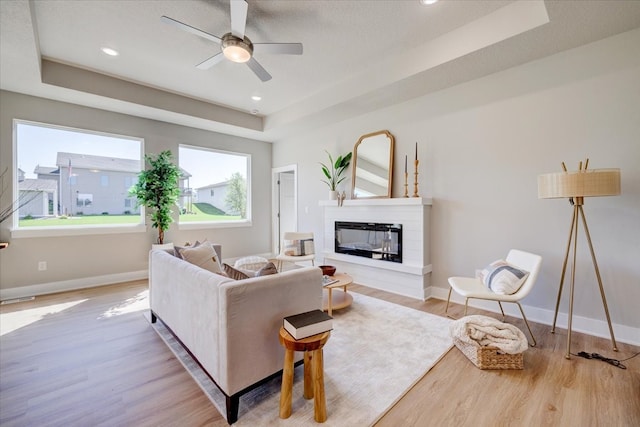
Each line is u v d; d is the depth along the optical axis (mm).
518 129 2869
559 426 1451
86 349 2230
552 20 2160
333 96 3871
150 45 2938
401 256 3682
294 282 1767
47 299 3416
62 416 1521
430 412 1556
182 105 4254
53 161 3824
